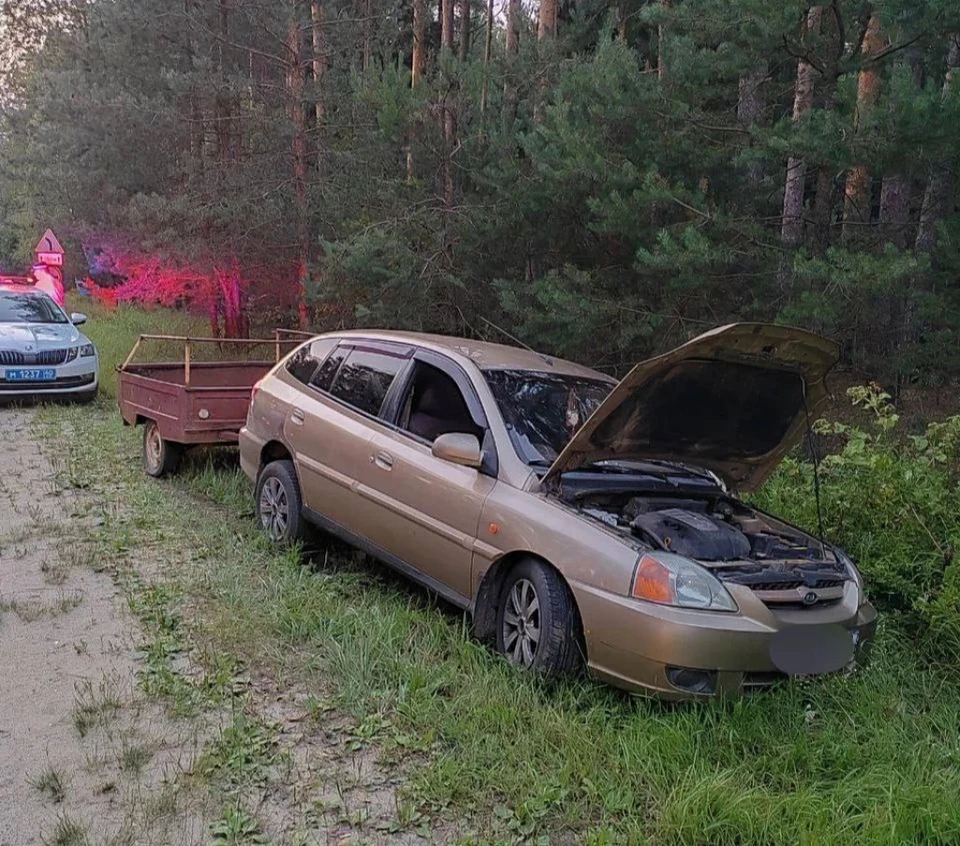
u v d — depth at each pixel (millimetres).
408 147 11367
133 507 6785
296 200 13898
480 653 4250
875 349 8406
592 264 9594
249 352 15227
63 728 3555
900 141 6652
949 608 4469
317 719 3711
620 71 8438
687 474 4996
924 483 5406
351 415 5488
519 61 11125
